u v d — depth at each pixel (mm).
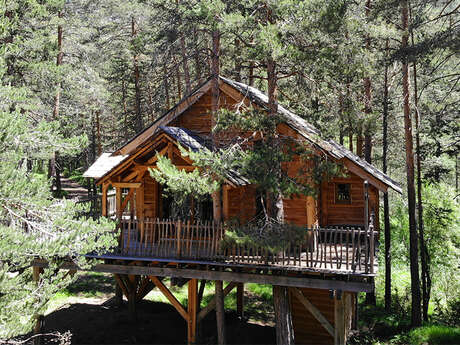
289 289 12844
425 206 22578
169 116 15898
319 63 12336
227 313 18469
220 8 11766
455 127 16688
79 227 10281
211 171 11430
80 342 14898
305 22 11453
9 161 9875
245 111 12461
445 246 21875
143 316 17594
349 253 13812
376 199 17016
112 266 13719
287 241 11078
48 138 10336
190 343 13672
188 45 16766
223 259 12594
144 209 16109
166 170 10844
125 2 27625
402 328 17297
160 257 13039
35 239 9594
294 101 16797
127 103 34250
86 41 30094
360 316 19047
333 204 16766
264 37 10727
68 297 19500
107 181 14031
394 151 25234
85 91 27766
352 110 13672
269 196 12977
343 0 11547
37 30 21656
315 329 15375
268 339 15922
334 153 13500
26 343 14133
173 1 16516
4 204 9656
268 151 11664
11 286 9617
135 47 16844
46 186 10703
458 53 15492
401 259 26875
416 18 15648
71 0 28562
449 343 15289
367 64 12555
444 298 21406
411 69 22109
